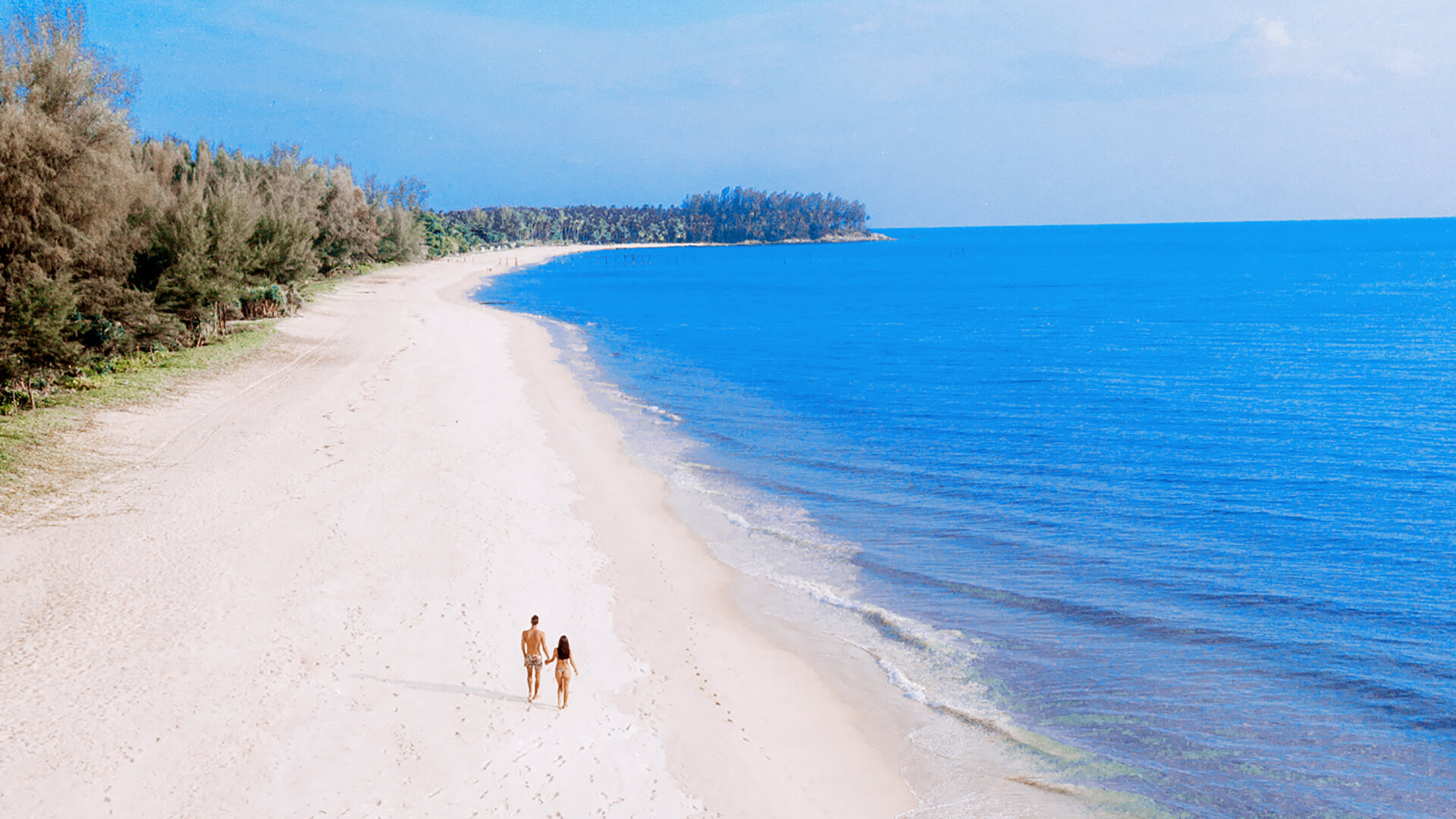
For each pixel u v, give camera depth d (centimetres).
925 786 1349
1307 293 11288
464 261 18900
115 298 3694
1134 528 2509
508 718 1408
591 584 2014
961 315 9356
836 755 1423
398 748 1300
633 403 4334
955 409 4297
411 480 2630
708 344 6912
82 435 2798
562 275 17900
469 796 1209
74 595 1734
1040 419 4059
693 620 1881
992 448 3466
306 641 1598
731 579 2122
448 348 5441
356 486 2525
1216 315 8875
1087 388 4919
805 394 4684
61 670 1452
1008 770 1390
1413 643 1802
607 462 3111
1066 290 12775
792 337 7475
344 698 1419
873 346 6850
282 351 4784
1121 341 7025
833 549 2334
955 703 1584
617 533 2381
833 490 2869
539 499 2588
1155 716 1546
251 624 1648
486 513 2392
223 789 1184
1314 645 1797
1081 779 1366
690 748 1402
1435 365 5597
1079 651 1780
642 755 1362
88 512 2183
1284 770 1391
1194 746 1452
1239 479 3016
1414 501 2755
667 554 2262
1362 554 2306
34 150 3009
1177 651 1781
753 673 1677
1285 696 1609
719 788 1304
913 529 2492
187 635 1593
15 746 1242
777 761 1398
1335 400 4500
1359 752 1437
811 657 1744
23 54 3161
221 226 4772
